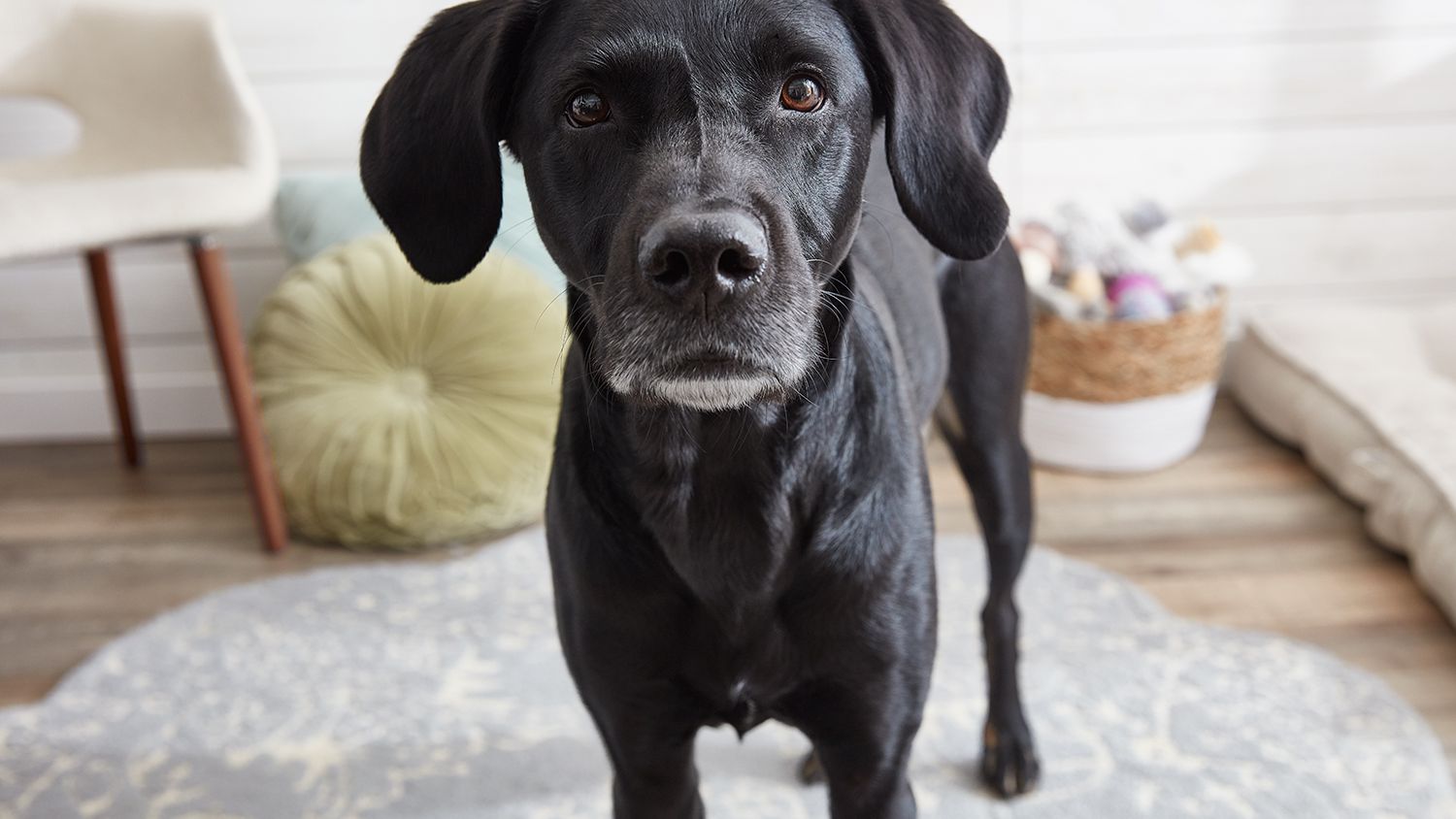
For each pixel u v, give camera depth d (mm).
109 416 3312
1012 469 1814
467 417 2629
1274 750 1844
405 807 1835
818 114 1108
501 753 1940
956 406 1796
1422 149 3123
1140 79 3084
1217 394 3242
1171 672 2041
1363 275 3252
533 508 2654
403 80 1242
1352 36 3037
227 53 2660
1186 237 2865
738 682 1299
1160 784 1791
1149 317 2662
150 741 2002
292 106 3131
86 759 1963
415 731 2002
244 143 2596
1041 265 2713
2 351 3275
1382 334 2930
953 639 2174
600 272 1112
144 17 2732
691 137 1058
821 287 1146
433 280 1253
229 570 2580
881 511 1276
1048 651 2119
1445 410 2516
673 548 1231
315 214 2982
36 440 3314
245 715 2059
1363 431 2559
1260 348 3027
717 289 1006
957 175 1239
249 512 2834
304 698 2098
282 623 2318
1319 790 1758
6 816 1847
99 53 2762
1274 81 3078
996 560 1845
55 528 2799
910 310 1593
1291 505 2637
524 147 1186
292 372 2695
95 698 2117
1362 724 1888
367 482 2570
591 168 1102
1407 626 2178
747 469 1196
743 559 1231
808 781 1845
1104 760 1850
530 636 2254
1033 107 3109
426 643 2240
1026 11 3031
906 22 1205
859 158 1162
